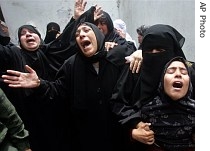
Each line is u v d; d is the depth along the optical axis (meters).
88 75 1.92
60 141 2.11
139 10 4.19
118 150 1.93
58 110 2.09
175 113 1.63
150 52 1.80
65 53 2.28
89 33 1.89
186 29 2.84
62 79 1.96
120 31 3.25
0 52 2.13
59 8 4.91
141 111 1.71
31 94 2.06
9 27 4.80
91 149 1.91
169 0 3.19
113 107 1.82
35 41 2.34
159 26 1.84
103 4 4.90
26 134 1.80
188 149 1.63
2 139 1.70
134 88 1.83
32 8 4.87
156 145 1.65
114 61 1.94
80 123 1.93
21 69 2.20
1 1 4.79
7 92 2.13
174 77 1.62
